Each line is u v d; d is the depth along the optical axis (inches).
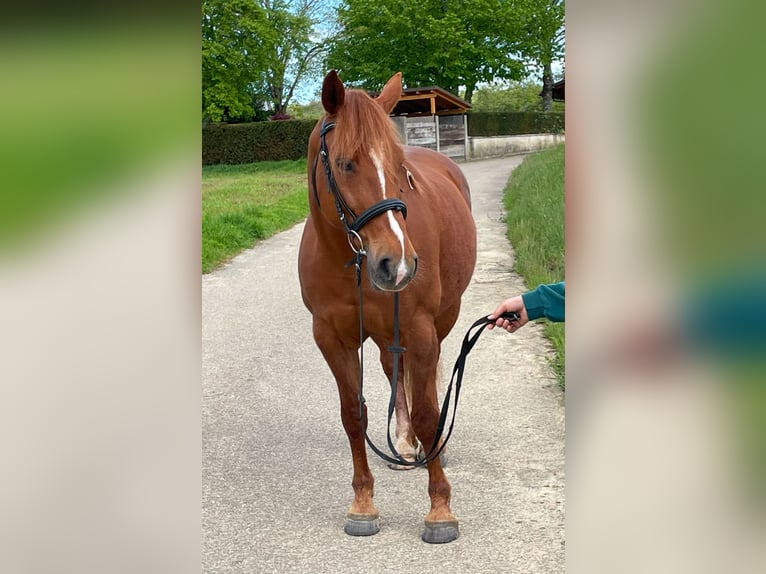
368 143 99.7
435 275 120.4
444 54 1184.8
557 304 110.0
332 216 106.7
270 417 180.7
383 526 125.2
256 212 519.5
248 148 1243.8
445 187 146.6
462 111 1159.6
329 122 109.5
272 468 150.5
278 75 1432.1
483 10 1219.9
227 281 348.2
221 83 1232.8
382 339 121.4
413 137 1062.4
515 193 554.9
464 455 149.9
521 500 129.8
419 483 142.4
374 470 149.2
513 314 113.6
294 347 241.6
